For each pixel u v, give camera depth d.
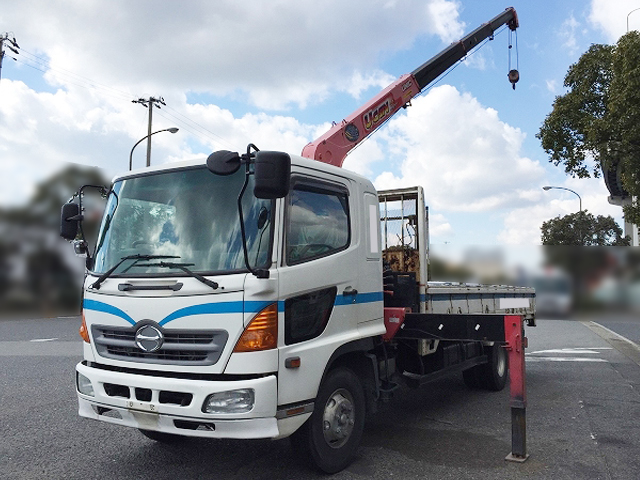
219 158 4.15
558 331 17.77
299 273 4.39
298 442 4.52
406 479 4.68
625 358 11.77
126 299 4.39
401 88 9.44
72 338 14.67
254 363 3.97
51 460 5.13
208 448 5.50
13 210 22.58
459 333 5.56
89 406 4.54
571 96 13.41
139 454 5.31
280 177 3.81
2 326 18.31
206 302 4.08
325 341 4.64
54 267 24.73
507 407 7.39
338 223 5.07
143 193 4.79
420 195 6.89
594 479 4.69
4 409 6.95
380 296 5.62
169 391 4.04
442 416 6.91
